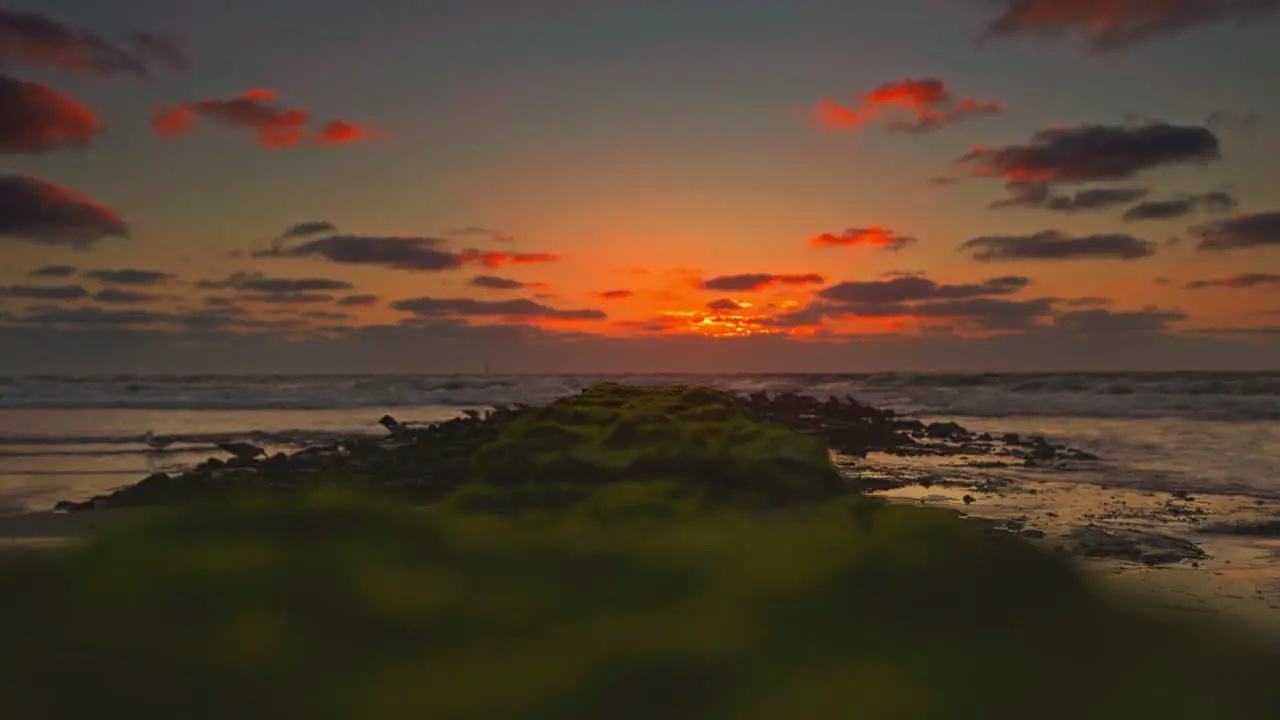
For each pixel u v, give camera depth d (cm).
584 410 1391
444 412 4672
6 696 194
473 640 221
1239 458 2408
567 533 323
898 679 197
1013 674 198
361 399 5656
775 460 942
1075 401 4825
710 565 268
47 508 1523
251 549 275
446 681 203
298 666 208
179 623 224
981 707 190
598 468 923
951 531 276
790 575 252
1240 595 799
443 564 275
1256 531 1292
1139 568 1016
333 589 248
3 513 1447
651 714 194
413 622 230
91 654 208
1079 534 1230
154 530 283
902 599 231
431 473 1514
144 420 4006
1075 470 2162
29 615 224
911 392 6100
